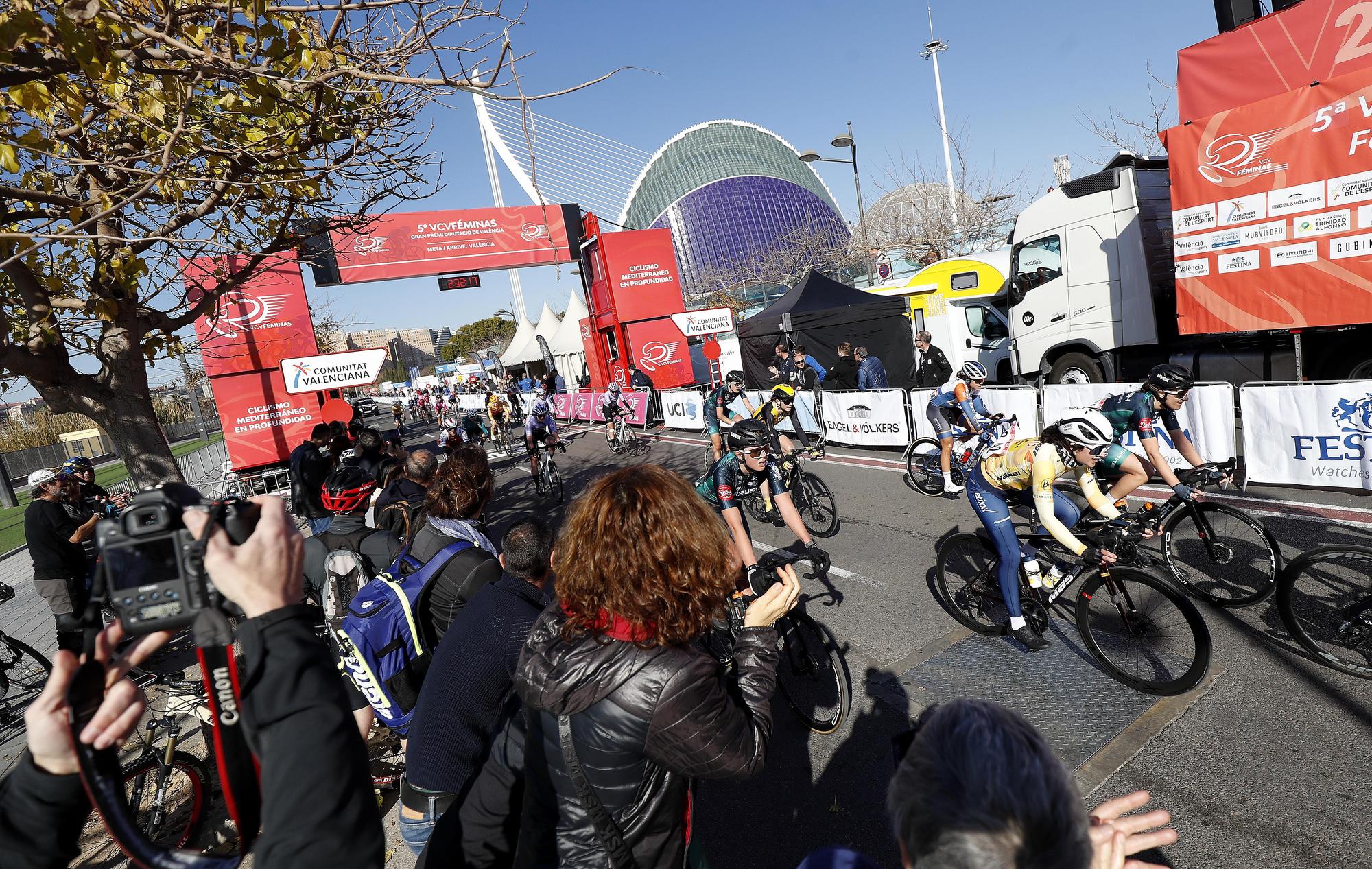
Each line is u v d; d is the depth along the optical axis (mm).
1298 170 5930
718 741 1249
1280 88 6078
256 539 922
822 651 3414
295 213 4691
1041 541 3936
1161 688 3242
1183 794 2635
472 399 27719
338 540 3338
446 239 17703
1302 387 5652
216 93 3719
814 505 6609
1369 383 5277
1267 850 2324
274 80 2668
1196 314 6863
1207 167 6539
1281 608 3395
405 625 2426
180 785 3162
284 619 919
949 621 4355
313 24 3273
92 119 3320
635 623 1282
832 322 13492
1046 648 3838
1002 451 3736
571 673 1277
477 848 1754
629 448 13711
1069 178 19703
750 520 7328
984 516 3801
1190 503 4164
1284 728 2896
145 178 3385
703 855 1662
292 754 863
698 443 13547
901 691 3654
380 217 4676
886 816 2785
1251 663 3395
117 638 867
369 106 3627
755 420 4207
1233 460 4125
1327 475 5602
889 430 9844
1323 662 3275
